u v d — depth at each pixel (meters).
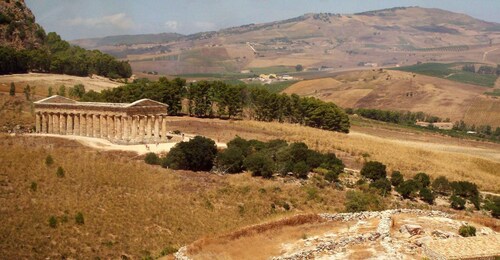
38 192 79.19
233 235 61.81
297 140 168.50
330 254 52.78
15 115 174.50
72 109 157.12
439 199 119.62
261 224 65.94
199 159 113.50
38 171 86.75
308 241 57.78
